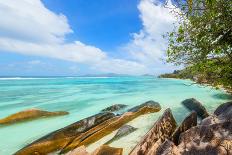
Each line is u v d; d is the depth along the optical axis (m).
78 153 8.89
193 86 50.72
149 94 34.47
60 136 11.69
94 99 29.58
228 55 8.16
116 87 51.28
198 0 7.34
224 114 9.48
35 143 11.00
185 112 18.05
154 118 16.05
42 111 18.52
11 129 15.70
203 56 8.43
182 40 8.40
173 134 9.77
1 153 11.88
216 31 7.71
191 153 7.27
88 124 13.26
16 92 38.84
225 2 7.09
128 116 14.96
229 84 9.25
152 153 8.31
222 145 6.91
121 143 11.64
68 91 40.94
